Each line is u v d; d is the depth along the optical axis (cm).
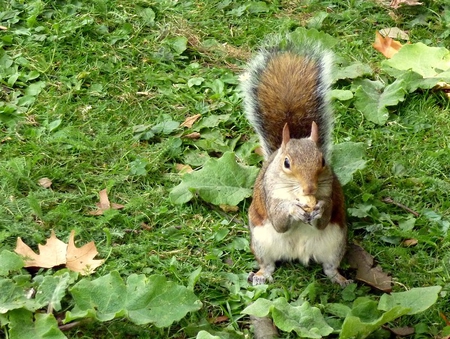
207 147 591
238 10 734
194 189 538
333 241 477
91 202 539
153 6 729
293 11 746
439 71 662
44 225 512
